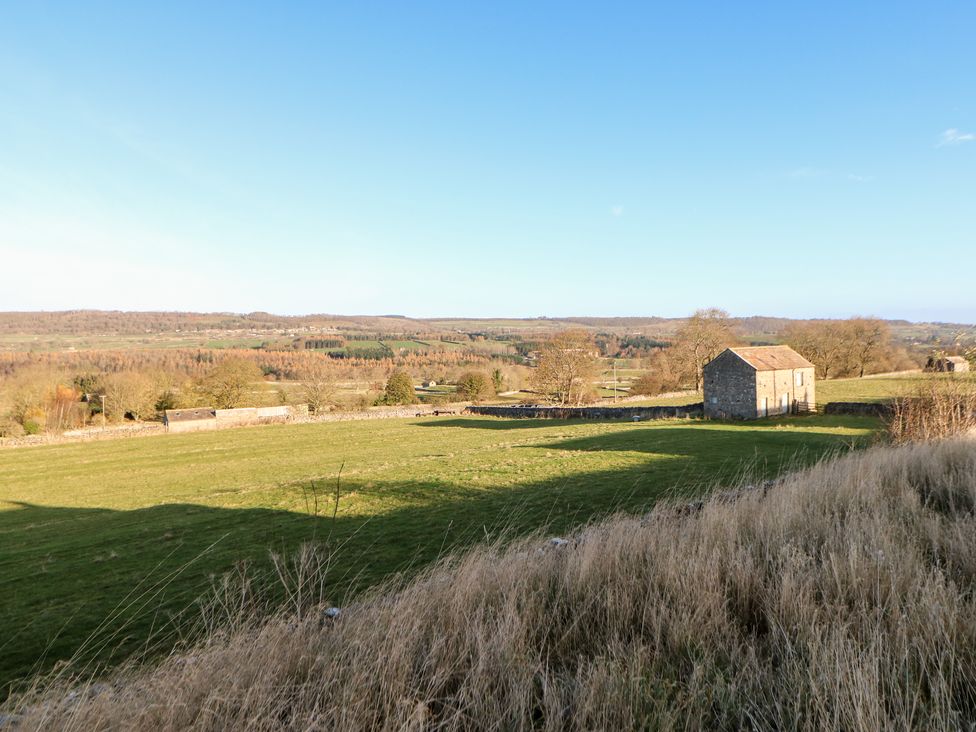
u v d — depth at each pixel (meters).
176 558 12.73
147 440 51.22
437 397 91.56
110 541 15.20
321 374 78.69
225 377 75.31
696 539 5.93
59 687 3.86
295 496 20.45
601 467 22.61
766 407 43.88
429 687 3.46
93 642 7.94
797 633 4.02
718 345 70.62
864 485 8.53
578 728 3.11
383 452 36.53
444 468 24.88
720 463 22.38
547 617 4.56
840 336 76.69
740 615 4.65
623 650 3.96
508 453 29.59
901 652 3.59
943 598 4.16
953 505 7.76
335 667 3.60
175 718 3.17
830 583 4.73
